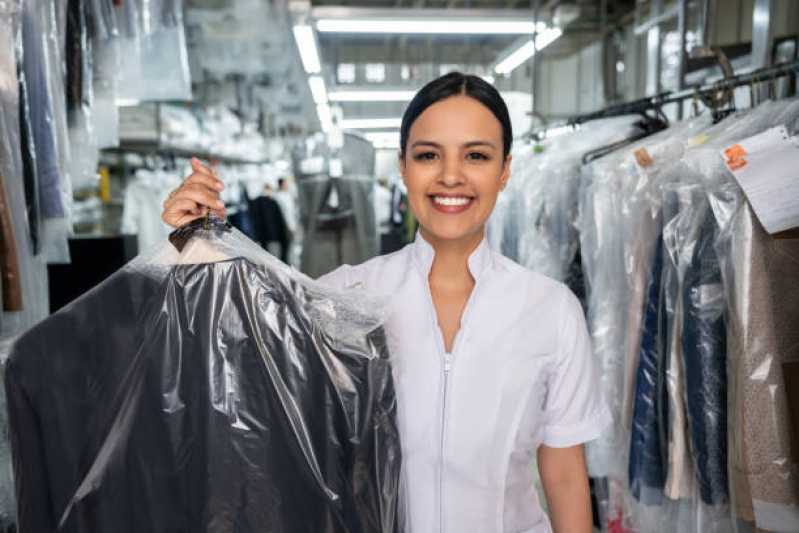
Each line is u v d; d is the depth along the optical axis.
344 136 3.60
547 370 0.83
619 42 4.57
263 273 0.70
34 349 0.64
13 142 0.96
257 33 2.98
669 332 1.29
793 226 1.01
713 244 1.18
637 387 1.40
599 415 0.86
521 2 4.71
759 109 1.26
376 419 0.67
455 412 0.78
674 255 1.28
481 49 6.07
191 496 0.67
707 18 2.00
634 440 1.40
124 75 1.59
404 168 0.81
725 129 1.28
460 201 0.76
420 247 0.85
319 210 3.63
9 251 0.90
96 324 0.65
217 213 0.74
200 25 2.82
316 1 4.51
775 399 1.05
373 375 0.68
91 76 1.43
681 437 1.27
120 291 0.67
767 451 1.05
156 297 0.67
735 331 1.09
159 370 0.66
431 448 0.79
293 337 0.69
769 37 1.70
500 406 0.79
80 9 1.32
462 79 0.75
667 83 3.22
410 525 0.79
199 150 3.51
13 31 0.99
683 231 1.25
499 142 0.77
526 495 0.84
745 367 1.07
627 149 1.66
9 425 0.64
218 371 0.67
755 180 1.04
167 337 0.67
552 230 2.07
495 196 0.79
